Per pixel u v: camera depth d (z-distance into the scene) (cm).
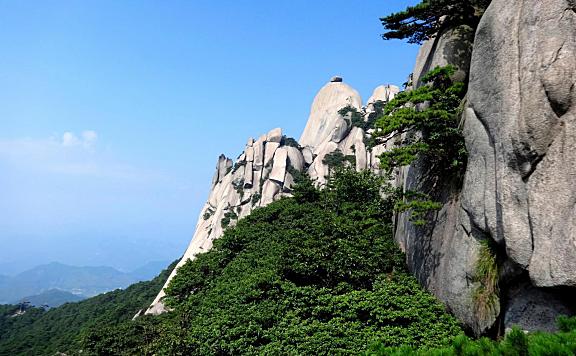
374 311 1597
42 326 7056
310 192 3328
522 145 1181
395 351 793
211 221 7125
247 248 2783
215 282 2573
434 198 1717
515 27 1284
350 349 1528
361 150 6353
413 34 1917
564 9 1166
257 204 6531
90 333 3181
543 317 1170
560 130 1127
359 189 2861
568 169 1090
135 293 7488
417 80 2038
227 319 1848
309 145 8156
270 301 1892
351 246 2030
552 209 1099
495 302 1310
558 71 1134
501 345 689
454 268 1479
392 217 2406
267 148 7069
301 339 1619
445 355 734
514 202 1212
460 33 1777
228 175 7494
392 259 1991
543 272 1091
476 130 1441
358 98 8338
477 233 1406
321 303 1755
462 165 1573
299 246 2102
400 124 1628
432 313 1514
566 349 603
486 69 1386
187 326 2344
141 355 2723
